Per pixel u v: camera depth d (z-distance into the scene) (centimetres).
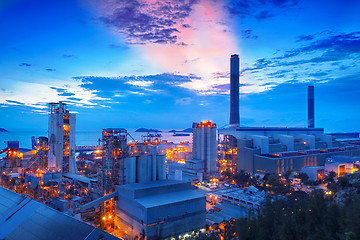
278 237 4769
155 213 9012
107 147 11419
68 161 15775
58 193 12531
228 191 14850
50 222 7100
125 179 11300
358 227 3453
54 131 15688
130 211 9712
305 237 4397
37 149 17950
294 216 5206
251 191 14088
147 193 10119
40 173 13900
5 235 7544
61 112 15750
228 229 8994
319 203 5084
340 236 3800
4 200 9544
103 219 10375
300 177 19512
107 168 11281
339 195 10419
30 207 8312
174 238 9300
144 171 11938
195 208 10169
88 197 12294
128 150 11944
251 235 5219
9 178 14875
